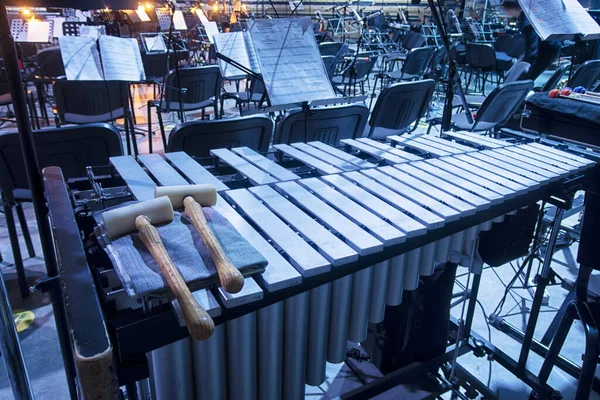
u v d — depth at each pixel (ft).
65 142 6.86
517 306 7.68
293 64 6.73
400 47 28.22
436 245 4.64
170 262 2.51
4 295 2.58
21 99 2.98
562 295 8.05
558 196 4.88
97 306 2.24
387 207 3.88
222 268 2.49
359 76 19.35
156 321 2.47
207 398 3.24
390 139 6.22
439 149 5.74
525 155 5.55
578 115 5.33
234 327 3.14
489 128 10.99
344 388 6.12
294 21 6.82
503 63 19.65
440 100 20.94
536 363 6.53
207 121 7.14
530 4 6.71
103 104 12.57
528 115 5.96
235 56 14.73
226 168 5.29
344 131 9.07
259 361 3.49
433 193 4.23
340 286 3.79
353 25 26.20
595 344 4.45
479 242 5.57
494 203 4.15
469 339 6.24
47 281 3.43
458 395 5.67
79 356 1.93
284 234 3.30
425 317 5.73
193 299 2.30
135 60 12.50
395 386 5.59
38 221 3.36
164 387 3.03
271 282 2.75
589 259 4.73
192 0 28.94
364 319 4.11
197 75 13.57
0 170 6.74
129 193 4.04
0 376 5.92
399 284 4.34
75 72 11.81
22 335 6.61
